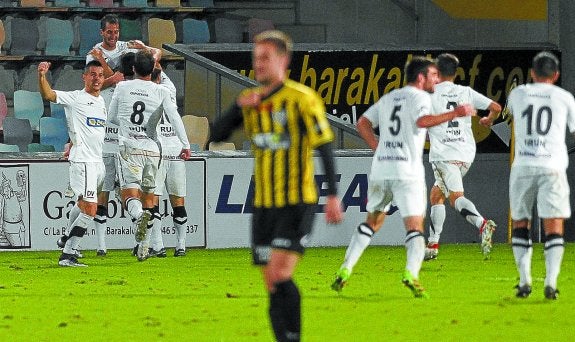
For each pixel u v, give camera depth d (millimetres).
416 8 62781
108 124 43094
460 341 20484
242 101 18828
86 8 58750
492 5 61719
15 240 47156
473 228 51344
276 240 18594
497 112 37844
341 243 49406
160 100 40219
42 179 47469
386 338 20938
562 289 29422
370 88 55688
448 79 38312
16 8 57781
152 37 58531
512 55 56281
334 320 23453
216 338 21109
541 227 52312
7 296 29031
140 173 40375
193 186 48469
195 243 48469
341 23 62719
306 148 18766
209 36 60188
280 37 18875
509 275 34125
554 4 57438
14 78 57000
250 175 49125
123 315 24797
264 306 26234
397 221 50000
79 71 57781
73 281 33219
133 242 47969
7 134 53500
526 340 20500
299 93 18656
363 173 49500
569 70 56594
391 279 32938
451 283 31547
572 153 53969
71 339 21297
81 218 38844
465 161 38781
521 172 26016
